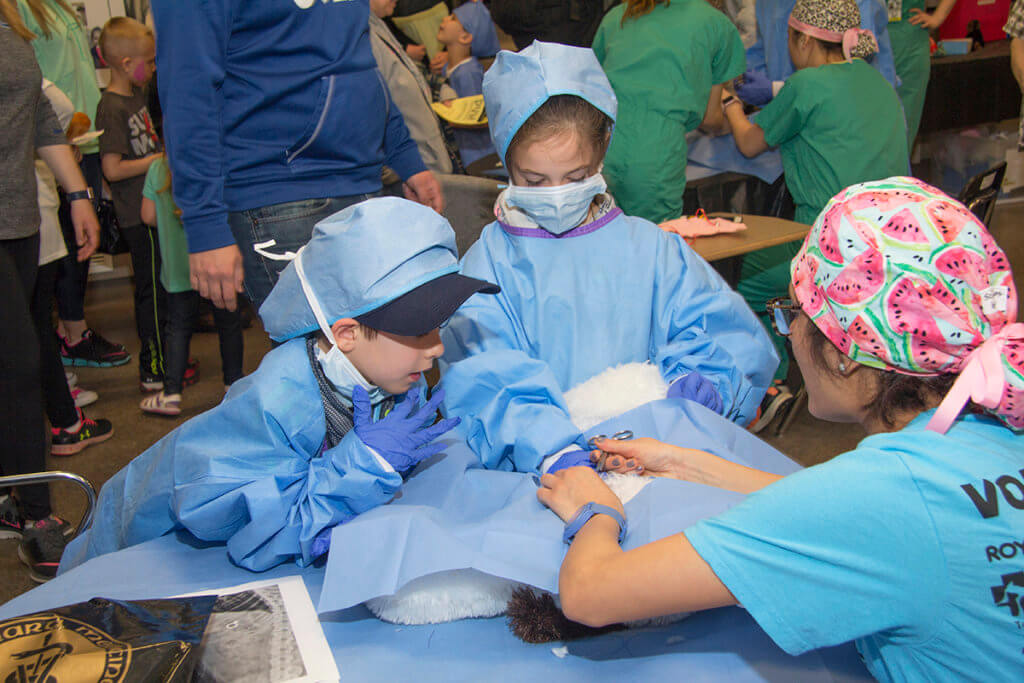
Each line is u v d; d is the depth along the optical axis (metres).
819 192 3.31
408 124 3.23
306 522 1.21
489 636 1.12
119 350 4.26
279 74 1.81
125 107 3.62
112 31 3.57
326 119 1.87
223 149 1.83
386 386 1.27
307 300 1.22
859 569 0.81
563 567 0.99
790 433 3.20
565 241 1.62
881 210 0.90
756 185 3.81
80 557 1.47
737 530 0.83
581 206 1.55
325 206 1.93
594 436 1.40
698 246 2.71
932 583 0.81
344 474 1.20
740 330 1.67
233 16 1.74
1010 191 6.02
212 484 1.22
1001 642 0.81
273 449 1.25
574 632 1.09
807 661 1.05
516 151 1.50
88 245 2.86
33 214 2.29
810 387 1.03
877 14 3.98
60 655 0.90
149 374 3.77
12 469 2.33
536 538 1.13
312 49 1.83
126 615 1.02
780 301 1.10
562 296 1.60
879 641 0.90
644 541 1.08
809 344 0.99
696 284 1.65
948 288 0.86
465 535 1.15
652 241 1.67
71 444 3.19
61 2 3.70
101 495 1.43
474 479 1.35
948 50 6.04
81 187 2.80
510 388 1.47
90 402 3.72
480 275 1.64
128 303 5.28
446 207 2.57
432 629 1.13
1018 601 0.80
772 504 0.84
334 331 1.21
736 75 3.45
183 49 1.71
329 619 1.14
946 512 0.81
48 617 0.96
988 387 0.82
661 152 3.25
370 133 1.98
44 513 2.40
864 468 0.83
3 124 2.18
